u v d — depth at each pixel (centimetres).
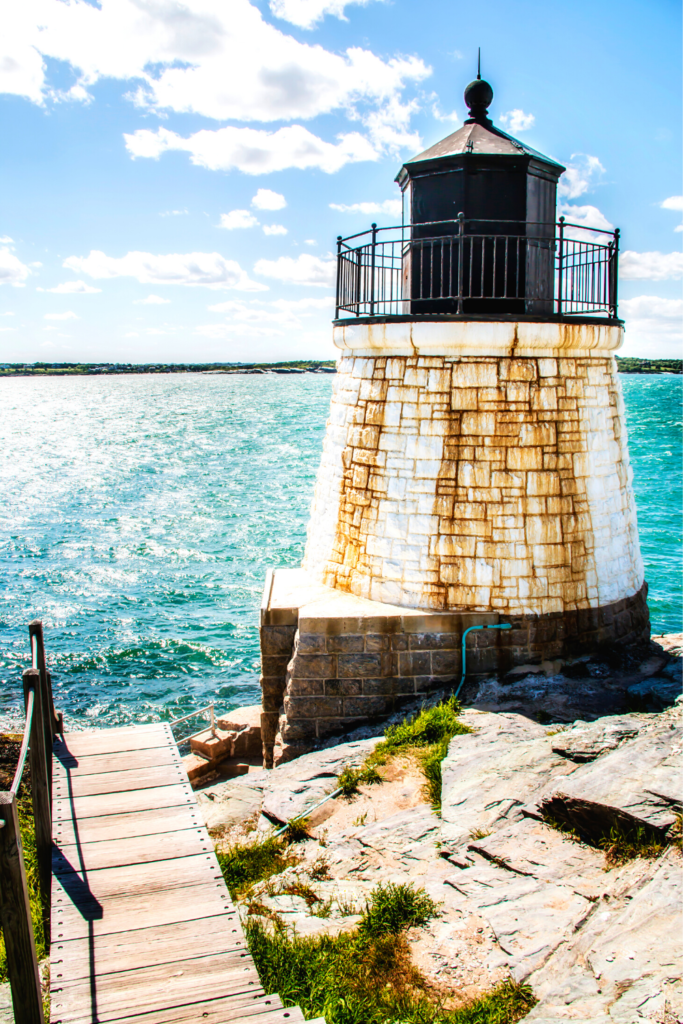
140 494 4094
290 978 442
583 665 946
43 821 534
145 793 620
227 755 1212
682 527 2981
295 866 620
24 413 11900
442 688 925
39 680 533
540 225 1024
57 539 3103
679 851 477
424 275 1027
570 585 948
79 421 10031
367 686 927
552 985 404
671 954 394
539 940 443
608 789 547
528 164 981
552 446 933
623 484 1030
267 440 6969
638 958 398
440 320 915
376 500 980
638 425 6888
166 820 580
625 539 1028
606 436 991
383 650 924
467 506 930
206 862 530
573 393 945
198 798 890
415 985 431
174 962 432
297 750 929
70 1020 387
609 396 1005
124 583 2533
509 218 994
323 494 1100
